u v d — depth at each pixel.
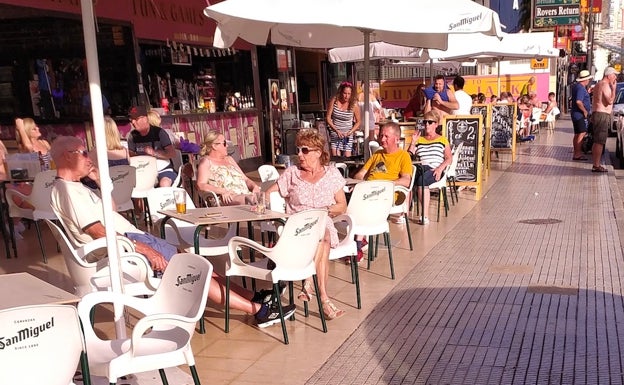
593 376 4.14
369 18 5.33
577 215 9.01
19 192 7.49
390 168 7.49
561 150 17.45
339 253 5.48
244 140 14.52
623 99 21.92
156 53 12.20
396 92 21.31
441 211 9.59
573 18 23.86
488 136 12.34
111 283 4.08
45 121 9.79
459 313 5.30
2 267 7.12
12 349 2.57
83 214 4.82
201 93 13.66
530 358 4.42
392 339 4.83
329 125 10.92
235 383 4.19
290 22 5.16
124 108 11.23
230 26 6.92
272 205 6.27
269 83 15.19
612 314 5.18
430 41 8.34
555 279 6.12
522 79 23.03
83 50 10.74
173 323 3.24
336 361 4.48
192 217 5.19
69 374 2.80
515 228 8.34
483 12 5.95
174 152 9.20
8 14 9.18
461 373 4.23
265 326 5.15
